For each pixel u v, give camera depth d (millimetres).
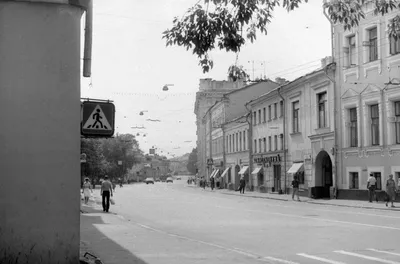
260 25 9430
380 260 10062
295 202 34875
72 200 6984
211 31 8984
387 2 10852
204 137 93000
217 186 72125
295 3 9367
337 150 35469
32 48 6852
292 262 9930
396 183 29438
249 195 46156
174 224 19125
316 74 38062
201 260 9883
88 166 53375
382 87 30891
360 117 33031
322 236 14305
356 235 14367
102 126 8969
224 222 19594
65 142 6965
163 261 9758
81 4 7090
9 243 6719
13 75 6781
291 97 44188
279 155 46781
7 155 6738
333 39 36031
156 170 190875
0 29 6773
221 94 97312
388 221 18547
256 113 55062
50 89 6906
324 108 38000
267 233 15445
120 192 60500
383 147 30656
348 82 34375
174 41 9156
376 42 31922
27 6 6855
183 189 73562
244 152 59281
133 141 119125
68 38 7008
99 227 16953
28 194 6789
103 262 9594
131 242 12789
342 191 34688
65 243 6914
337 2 10289
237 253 10820
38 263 6797
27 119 6809
